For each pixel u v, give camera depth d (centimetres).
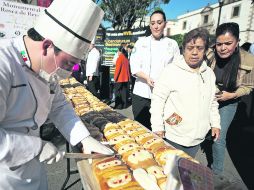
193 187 99
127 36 806
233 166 354
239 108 482
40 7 327
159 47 293
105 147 147
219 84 255
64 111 152
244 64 245
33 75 113
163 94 209
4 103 104
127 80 671
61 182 289
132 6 1975
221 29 233
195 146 213
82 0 111
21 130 117
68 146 230
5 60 102
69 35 110
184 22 2666
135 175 128
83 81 727
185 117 203
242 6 1845
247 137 448
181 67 202
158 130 208
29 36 113
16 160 107
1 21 313
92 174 130
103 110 241
